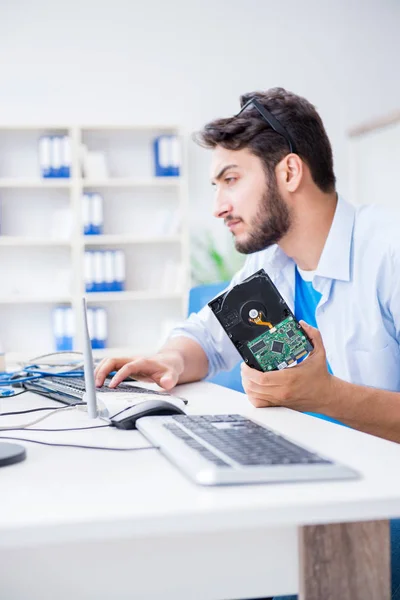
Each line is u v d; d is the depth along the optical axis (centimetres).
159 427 85
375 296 141
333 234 144
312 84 509
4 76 477
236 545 59
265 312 108
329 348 150
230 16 499
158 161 470
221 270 499
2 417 107
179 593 59
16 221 479
